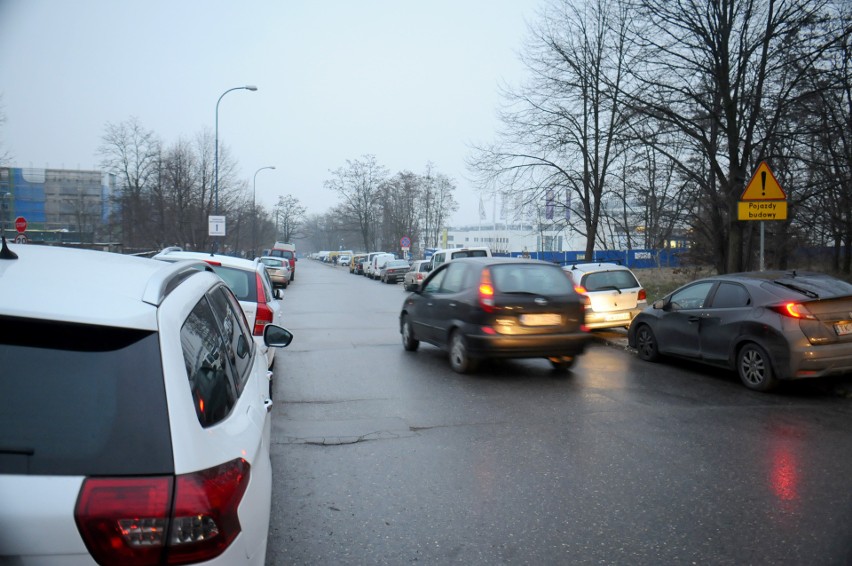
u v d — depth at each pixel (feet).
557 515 14.47
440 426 21.84
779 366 26.03
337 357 35.88
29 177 202.08
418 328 35.94
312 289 106.93
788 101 49.88
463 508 14.84
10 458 6.42
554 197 80.43
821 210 54.85
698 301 31.19
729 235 54.44
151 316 7.53
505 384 28.73
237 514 7.22
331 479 16.70
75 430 6.66
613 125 63.52
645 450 19.27
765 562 12.32
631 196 77.77
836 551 12.76
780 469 17.63
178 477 6.63
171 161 137.08
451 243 367.04
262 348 20.34
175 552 6.47
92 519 6.25
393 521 14.08
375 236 280.31
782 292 26.96
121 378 7.00
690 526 13.92
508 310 29.35
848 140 50.47
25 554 6.14
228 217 149.89
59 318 6.98
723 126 53.42
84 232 177.17
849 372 25.85
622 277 44.34
